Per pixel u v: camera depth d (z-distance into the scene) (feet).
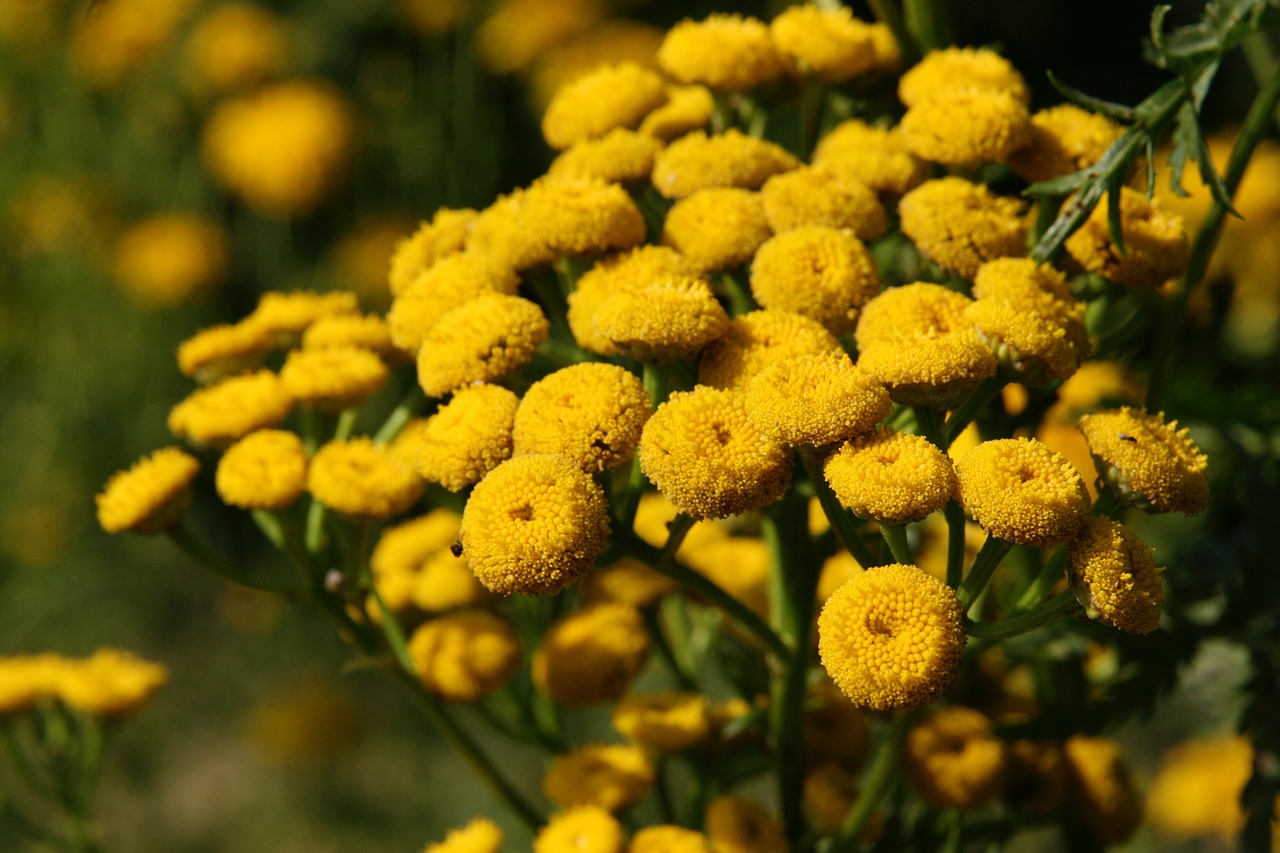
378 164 1.73
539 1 1.65
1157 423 0.61
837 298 0.64
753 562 0.72
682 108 0.74
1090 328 0.70
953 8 1.22
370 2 1.70
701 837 0.66
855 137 0.71
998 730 0.68
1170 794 1.26
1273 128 1.00
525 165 1.72
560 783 0.69
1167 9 0.65
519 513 0.60
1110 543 0.58
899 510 0.58
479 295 0.67
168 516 0.70
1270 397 0.77
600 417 0.61
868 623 0.58
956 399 0.61
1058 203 0.68
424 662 0.70
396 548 0.76
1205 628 0.70
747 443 0.60
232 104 1.76
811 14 0.74
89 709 0.80
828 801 0.68
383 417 1.55
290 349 0.75
